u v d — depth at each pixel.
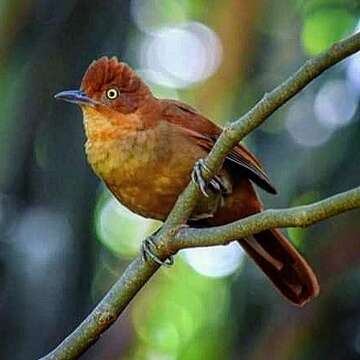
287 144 13.02
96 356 13.20
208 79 12.44
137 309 15.44
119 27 12.39
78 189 12.29
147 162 8.63
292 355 12.06
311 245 12.32
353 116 12.66
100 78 8.85
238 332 13.12
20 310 12.03
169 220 7.60
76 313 12.22
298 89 7.08
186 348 16.09
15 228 12.16
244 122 7.30
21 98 12.21
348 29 13.73
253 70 12.75
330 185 12.52
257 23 12.49
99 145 8.74
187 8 15.87
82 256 12.35
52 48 12.24
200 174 7.53
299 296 8.80
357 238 12.15
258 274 13.12
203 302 16.64
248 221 7.11
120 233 15.54
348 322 12.06
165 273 16.95
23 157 12.23
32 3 12.18
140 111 8.74
